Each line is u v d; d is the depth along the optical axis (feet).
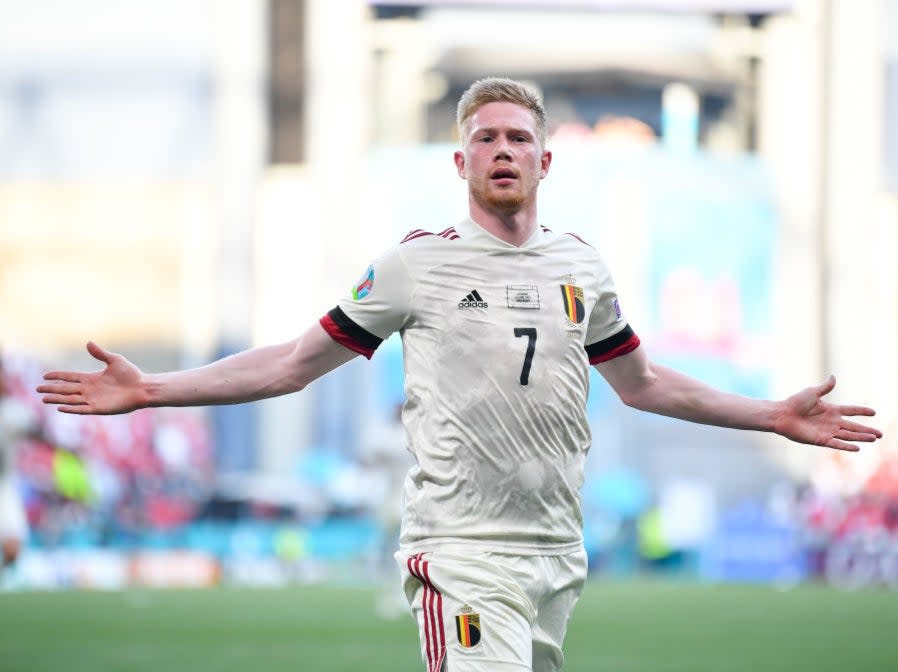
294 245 367.04
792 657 108.68
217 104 372.58
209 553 249.14
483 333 44.68
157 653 107.96
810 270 362.53
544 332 45.03
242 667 98.32
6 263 378.53
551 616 45.83
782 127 369.09
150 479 247.91
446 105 375.45
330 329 45.83
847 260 365.61
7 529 127.24
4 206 378.73
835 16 369.30
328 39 369.91
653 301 350.02
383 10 370.53
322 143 368.27
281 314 366.84
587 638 125.59
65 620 140.05
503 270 45.42
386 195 362.12
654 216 351.67
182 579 240.73
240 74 371.76
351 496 266.57
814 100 369.09
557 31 369.50
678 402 50.08
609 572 282.77
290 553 258.16
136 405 45.60
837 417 49.80
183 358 372.79
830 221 366.02
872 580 272.51
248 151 370.94
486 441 44.39
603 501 283.59
